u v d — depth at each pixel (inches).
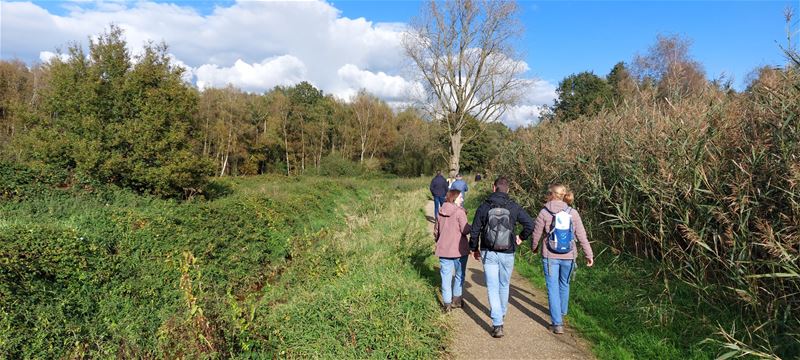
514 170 541.6
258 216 351.3
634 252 281.6
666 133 245.3
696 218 210.8
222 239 279.7
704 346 168.2
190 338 153.9
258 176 1277.1
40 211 353.7
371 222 477.4
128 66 540.7
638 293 223.6
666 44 710.5
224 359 148.3
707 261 204.7
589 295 233.3
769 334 162.1
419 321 181.0
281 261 300.4
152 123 524.4
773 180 178.5
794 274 148.6
